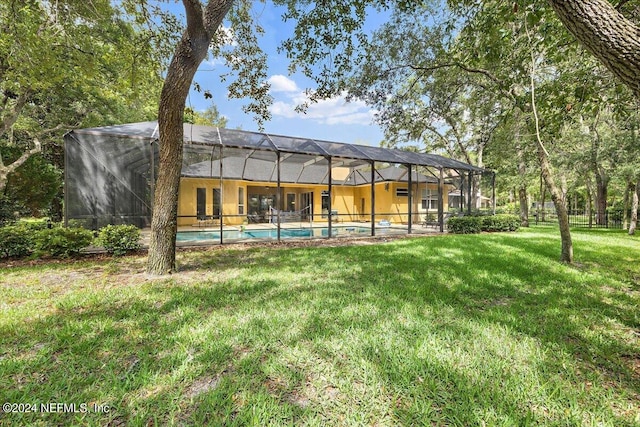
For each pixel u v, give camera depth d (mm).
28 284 4406
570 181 19469
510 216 12953
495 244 8211
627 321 3053
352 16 6125
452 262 5863
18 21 5957
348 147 11812
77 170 7309
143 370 2109
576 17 1972
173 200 5074
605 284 4410
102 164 7625
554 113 4918
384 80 8172
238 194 16984
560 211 6039
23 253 6594
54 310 3309
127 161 8164
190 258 6586
